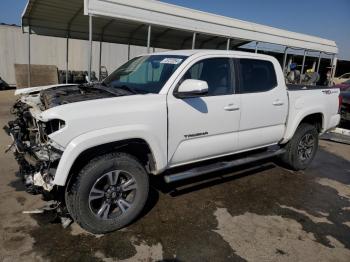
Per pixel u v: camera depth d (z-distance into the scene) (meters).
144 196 3.39
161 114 3.34
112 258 2.83
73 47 19.61
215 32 10.20
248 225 3.54
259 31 11.70
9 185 4.22
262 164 5.73
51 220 3.38
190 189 4.41
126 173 3.23
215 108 3.84
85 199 3.00
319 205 4.20
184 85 3.40
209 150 3.93
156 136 3.33
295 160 5.36
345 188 4.89
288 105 4.87
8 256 2.77
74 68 19.92
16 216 3.44
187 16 9.38
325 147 7.61
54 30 10.99
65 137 2.79
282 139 5.01
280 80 4.77
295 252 3.08
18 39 18.48
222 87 4.03
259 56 4.55
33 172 3.06
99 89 3.90
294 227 3.57
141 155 3.57
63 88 4.17
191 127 3.64
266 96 4.49
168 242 3.12
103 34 11.84
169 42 13.31
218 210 3.86
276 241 3.26
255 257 2.96
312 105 5.26
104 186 3.15
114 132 3.00
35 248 2.90
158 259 2.85
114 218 3.22
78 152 2.83
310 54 14.96
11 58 18.56
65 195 3.03
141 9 8.25
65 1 8.38
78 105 2.94
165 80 3.57
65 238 3.08
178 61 3.78
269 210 3.95
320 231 3.51
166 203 3.95
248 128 4.34
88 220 3.05
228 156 4.55
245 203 4.10
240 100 4.14
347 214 3.98
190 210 3.81
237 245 3.14
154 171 3.50
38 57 19.06
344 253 3.11
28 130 3.49
